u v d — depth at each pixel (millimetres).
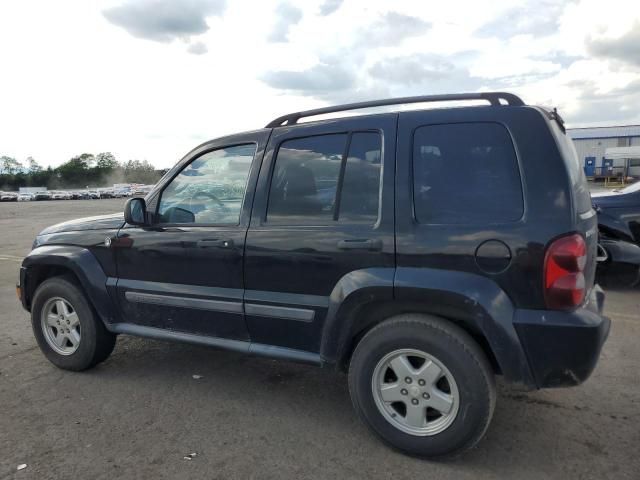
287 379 4012
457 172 2795
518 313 2607
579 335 2521
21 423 3324
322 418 3369
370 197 2986
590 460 2824
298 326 3188
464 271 2689
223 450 2979
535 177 2627
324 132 3205
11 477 2732
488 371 2697
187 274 3574
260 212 3336
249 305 3324
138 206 3750
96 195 75750
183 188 3723
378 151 3016
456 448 2756
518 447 2971
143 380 4008
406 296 2791
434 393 2789
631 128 56594
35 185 120000
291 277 3164
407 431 2867
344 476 2713
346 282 2945
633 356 4340
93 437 3139
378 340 2871
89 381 3998
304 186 3225
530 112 2707
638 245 6672
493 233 2637
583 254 2584
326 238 3037
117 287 3898
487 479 2670
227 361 4398
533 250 2564
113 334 4195
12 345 4887
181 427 3256
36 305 4215
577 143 59250
